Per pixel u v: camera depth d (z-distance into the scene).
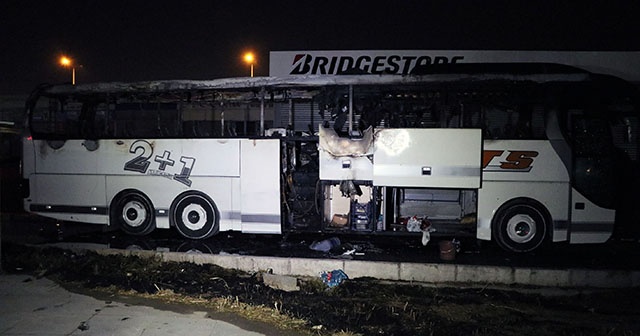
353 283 7.76
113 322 5.55
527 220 9.23
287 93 10.34
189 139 10.27
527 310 6.96
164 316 5.78
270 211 9.92
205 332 5.32
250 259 8.48
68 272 7.46
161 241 10.33
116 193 10.66
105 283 6.98
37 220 12.74
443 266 8.05
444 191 10.09
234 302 6.29
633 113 9.20
